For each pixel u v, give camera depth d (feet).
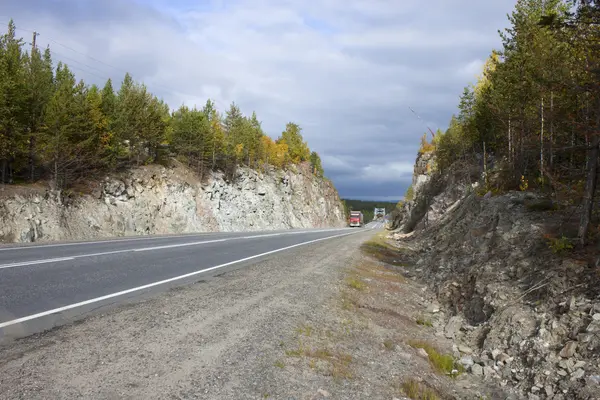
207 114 182.91
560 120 31.37
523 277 26.99
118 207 99.40
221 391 12.10
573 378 15.92
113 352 13.89
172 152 151.64
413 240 94.12
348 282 33.53
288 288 28.37
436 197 110.83
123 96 127.34
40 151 86.33
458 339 24.30
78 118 91.30
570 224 31.50
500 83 63.41
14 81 80.64
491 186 63.82
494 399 16.49
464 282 33.27
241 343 16.28
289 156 297.33
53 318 17.24
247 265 37.58
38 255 35.04
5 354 12.92
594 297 20.06
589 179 26.66
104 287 23.89
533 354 18.67
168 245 50.06
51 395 10.54
